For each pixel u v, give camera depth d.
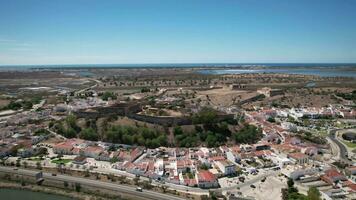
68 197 185.62
